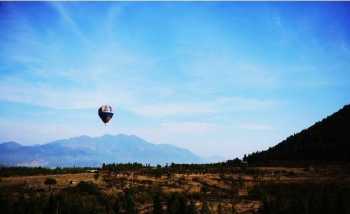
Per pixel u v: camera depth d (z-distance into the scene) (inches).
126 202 4119.1
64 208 3752.5
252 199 4835.1
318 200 3900.1
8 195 4274.1
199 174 6510.8
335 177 5989.2
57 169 6565.0
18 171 6063.0
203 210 3895.2
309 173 6422.2
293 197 4483.3
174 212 3799.2
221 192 5251.0
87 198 4362.7
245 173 6599.4
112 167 6766.7
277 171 6658.5
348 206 3818.9
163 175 6299.2
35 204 3732.8
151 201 4542.3
